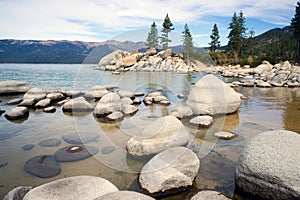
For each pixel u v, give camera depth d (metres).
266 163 2.37
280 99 8.41
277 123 5.21
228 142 3.94
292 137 2.59
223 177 2.83
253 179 2.40
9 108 6.95
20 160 3.37
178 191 2.51
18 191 2.27
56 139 4.23
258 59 25.91
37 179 2.84
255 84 12.81
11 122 5.41
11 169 3.10
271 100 8.19
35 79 13.95
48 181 2.79
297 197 2.12
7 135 4.50
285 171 2.24
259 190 2.37
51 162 3.27
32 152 3.65
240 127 4.85
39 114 6.15
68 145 3.89
